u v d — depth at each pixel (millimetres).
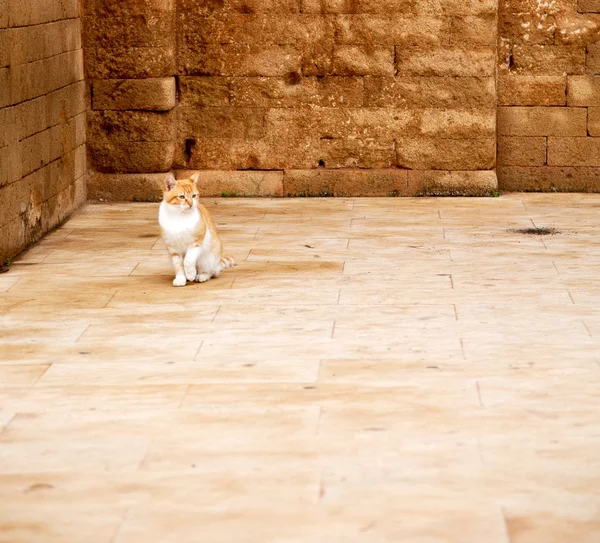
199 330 6082
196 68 10875
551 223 9414
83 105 10609
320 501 3742
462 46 10711
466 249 8320
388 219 9688
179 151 11102
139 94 10641
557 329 5980
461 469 4008
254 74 10867
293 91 10898
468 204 10484
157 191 10820
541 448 4203
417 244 8539
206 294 6957
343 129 10969
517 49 10945
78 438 4398
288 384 5059
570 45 10875
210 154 11078
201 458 4156
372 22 10711
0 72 7805
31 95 8656
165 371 5309
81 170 10562
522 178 11164
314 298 6805
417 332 5965
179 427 4504
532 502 3711
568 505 3682
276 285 7184
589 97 10961
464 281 7227
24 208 8484
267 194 11062
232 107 10961
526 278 7293
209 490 3852
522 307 6496
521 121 11102
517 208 10227
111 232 9234
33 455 4219
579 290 6918
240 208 10359
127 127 10719
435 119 10883
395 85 10852
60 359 5543
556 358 5418
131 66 10578
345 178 10992
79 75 10430
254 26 10758
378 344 5734
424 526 3535
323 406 4734
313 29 10750
